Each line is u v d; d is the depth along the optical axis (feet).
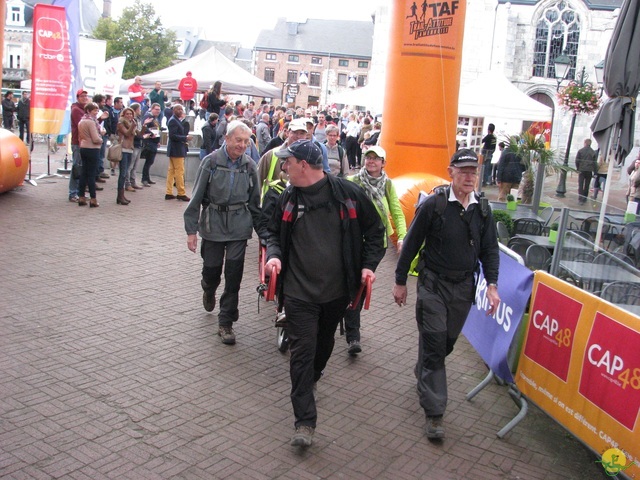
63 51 41.68
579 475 13.32
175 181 44.16
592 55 136.98
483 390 17.21
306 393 13.43
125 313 20.65
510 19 136.15
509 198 38.29
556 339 14.16
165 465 12.35
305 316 13.48
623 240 28.35
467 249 14.51
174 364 17.10
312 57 314.96
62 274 24.22
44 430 13.21
